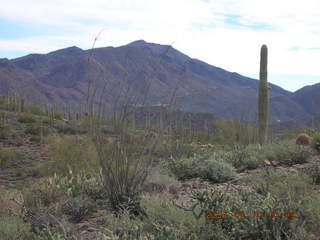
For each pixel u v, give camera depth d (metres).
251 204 4.79
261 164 8.86
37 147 26.84
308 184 5.92
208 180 7.95
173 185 6.98
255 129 17.12
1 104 42.88
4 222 5.38
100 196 6.89
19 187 11.81
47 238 4.71
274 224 4.26
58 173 14.48
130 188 6.03
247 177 7.16
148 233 4.62
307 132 16.56
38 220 5.53
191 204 5.32
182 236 4.27
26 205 6.60
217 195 5.02
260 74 13.45
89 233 5.12
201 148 14.02
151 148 6.14
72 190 7.14
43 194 6.94
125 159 6.04
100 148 6.07
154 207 5.26
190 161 9.05
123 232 4.68
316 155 9.66
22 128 31.78
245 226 4.32
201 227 4.41
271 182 6.25
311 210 4.61
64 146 15.51
